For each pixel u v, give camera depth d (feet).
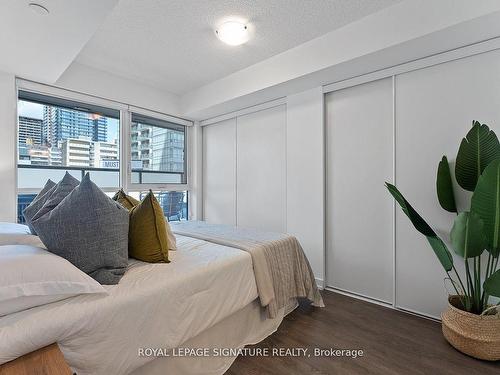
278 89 9.29
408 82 7.22
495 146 5.35
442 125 6.69
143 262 4.97
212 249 5.98
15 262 3.12
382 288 7.76
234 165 12.28
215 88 10.96
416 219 5.80
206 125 13.57
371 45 6.70
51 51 6.74
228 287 5.07
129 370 3.54
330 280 8.92
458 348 5.35
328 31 7.45
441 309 6.69
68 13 5.33
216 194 13.14
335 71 7.82
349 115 8.48
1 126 7.72
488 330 5.06
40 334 2.85
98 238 4.04
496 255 5.21
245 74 9.78
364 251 8.14
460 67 6.44
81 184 4.15
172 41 7.94
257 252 6.00
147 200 5.12
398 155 7.39
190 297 4.33
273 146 10.76
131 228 5.07
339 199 8.70
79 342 3.15
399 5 6.26
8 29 5.79
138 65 9.55
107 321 3.35
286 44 8.13
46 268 3.23
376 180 7.90
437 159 6.77
